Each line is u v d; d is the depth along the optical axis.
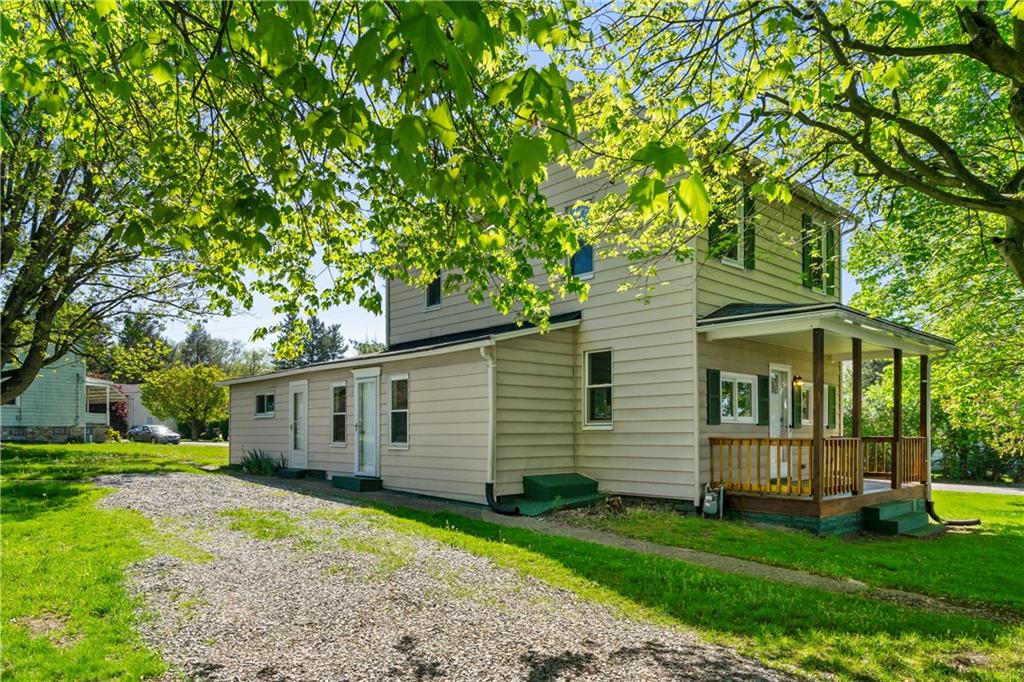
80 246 13.44
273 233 5.51
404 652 4.36
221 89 4.09
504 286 6.87
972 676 4.18
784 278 13.42
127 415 48.44
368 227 6.38
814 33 5.79
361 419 14.02
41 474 13.55
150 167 5.60
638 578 6.24
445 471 11.75
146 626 4.75
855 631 4.96
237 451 18.75
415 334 16.27
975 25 5.46
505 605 5.36
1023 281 7.10
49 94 3.81
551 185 13.02
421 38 1.92
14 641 4.39
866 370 30.52
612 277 12.16
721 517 10.20
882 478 13.38
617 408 11.93
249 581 5.90
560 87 2.46
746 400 12.10
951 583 6.74
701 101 6.50
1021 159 9.38
